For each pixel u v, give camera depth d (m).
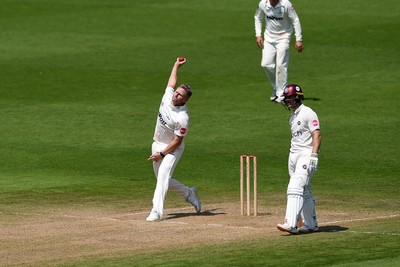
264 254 47.25
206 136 84.06
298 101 52.88
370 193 66.38
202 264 45.28
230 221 57.22
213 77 105.06
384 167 74.19
